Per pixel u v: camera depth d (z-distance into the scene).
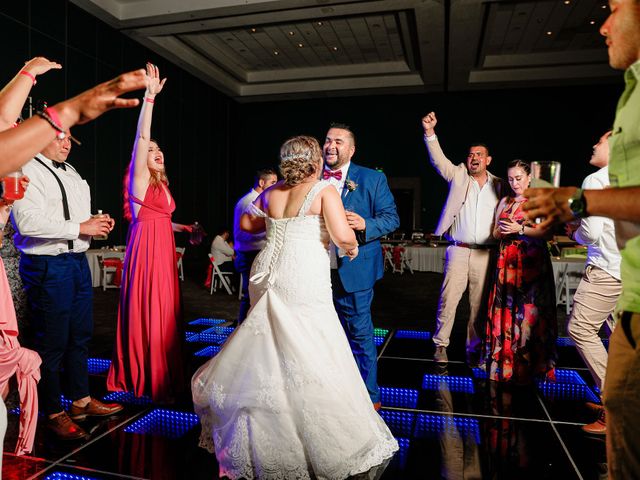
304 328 2.07
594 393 3.09
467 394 3.10
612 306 2.44
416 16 8.84
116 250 8.30
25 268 2.40
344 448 2.03
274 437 1.98
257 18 9.14
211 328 5.07
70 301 2.47
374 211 2.79
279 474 1.99
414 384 3.29
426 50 10.51
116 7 9.25
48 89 8.05
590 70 12.09
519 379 3.21
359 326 2.74
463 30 9.26
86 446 2.34
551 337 3.20
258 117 15.07
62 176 2.48
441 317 4.03
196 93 12.73
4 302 1.68
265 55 12.23
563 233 9.46
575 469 2.17
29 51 7.69
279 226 2.19
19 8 7.49
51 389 2.42
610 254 2.40
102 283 8.28
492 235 3.72
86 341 2.71
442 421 2.69
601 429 2.53
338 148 2.80
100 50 9.28
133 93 10.20
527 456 2.29
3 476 2.06
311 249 2.15
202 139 13.05
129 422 2.62
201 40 11.07
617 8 1.09
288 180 2.21
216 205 13.92
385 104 14.18
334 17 9.11
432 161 3.88
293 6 8.59
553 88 13.13
